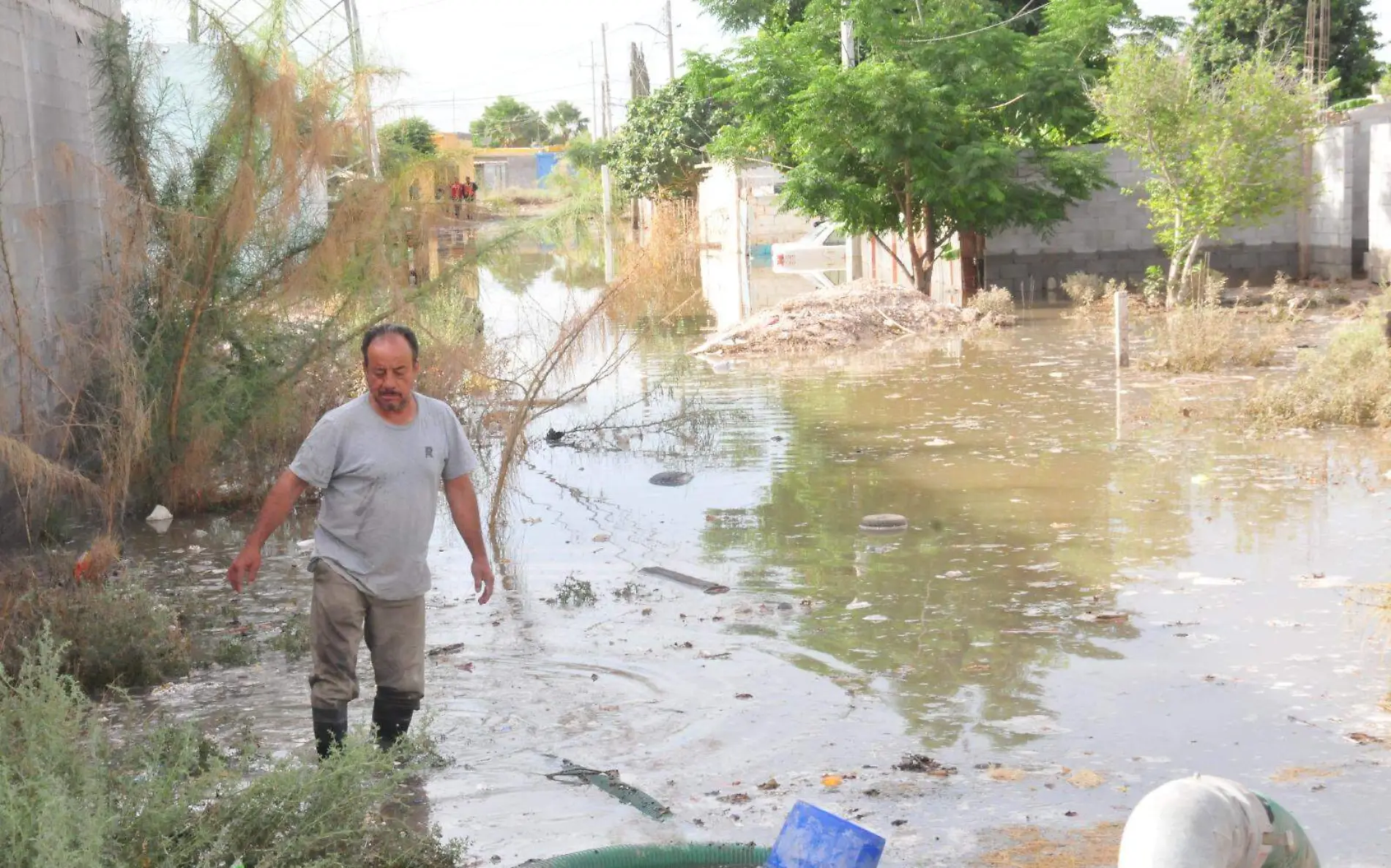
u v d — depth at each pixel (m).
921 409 14.02
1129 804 4.58
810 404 14.69
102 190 10.47
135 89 10.15
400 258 10.82
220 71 9.62
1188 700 5.59
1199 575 7.54
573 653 6.59
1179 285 23.73
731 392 15.78
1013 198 24.66
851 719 5.55
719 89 27.00
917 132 23.77
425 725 4.52
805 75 24.89
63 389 10.70
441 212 11.05
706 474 11.23
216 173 10.20
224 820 3.74
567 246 11.68
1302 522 8.63
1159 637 6.48
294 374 10.47
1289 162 23.23
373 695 6.04
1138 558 7.98
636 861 3.98
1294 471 10.20
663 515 9.82
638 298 11.77
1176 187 22.73
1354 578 7.32
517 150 76.38
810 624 6.97
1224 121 22.16
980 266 25.94
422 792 4.86
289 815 3.78
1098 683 5.86
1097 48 27.03
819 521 9.38
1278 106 22.09
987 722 5.44
